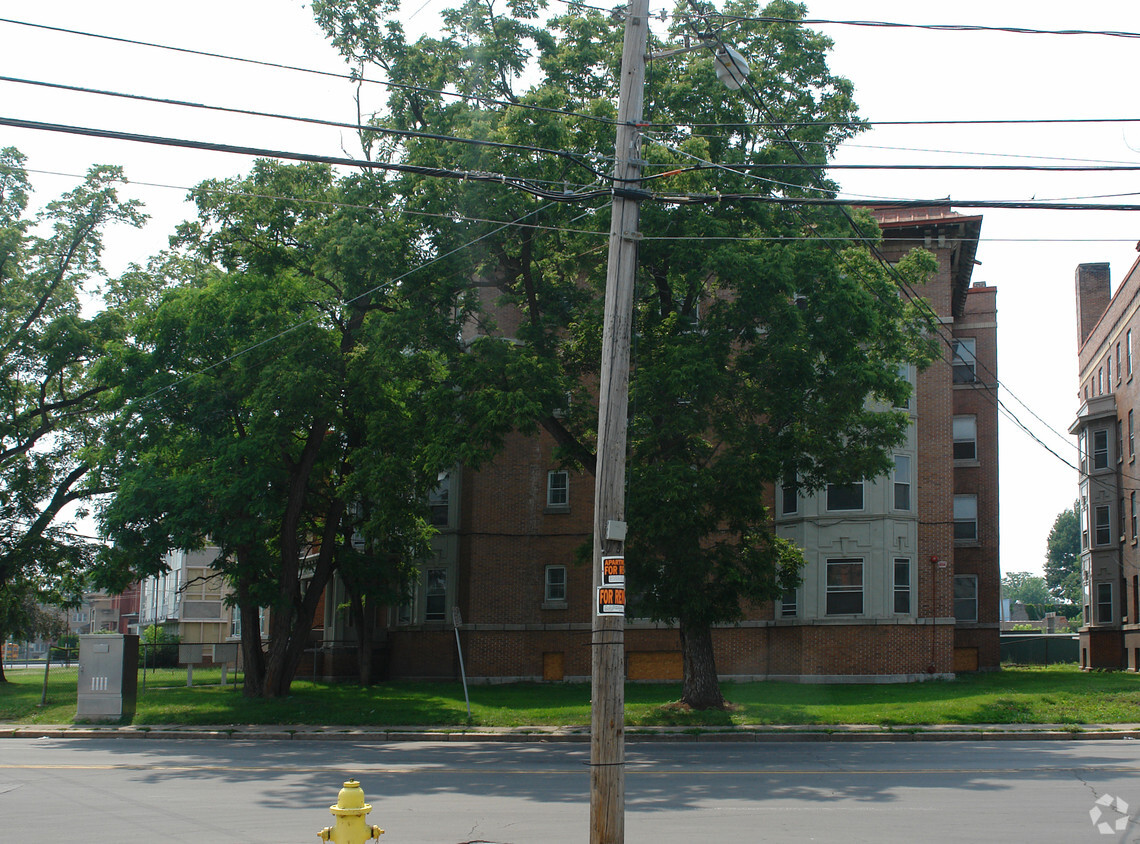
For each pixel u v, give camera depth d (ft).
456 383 70.69
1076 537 376.48
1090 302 173.06
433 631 116.26
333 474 97.76
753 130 73.10
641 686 106.93
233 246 86.22
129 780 46.75
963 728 70.59
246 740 70.54
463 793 42.37
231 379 84.99
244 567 86.89
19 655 381.81
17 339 113.39
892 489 104.53
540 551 114.83
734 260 63.26
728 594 70.03
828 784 44.65
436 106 74.54
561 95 70.33
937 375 108.78
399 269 71.77
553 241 73.31
